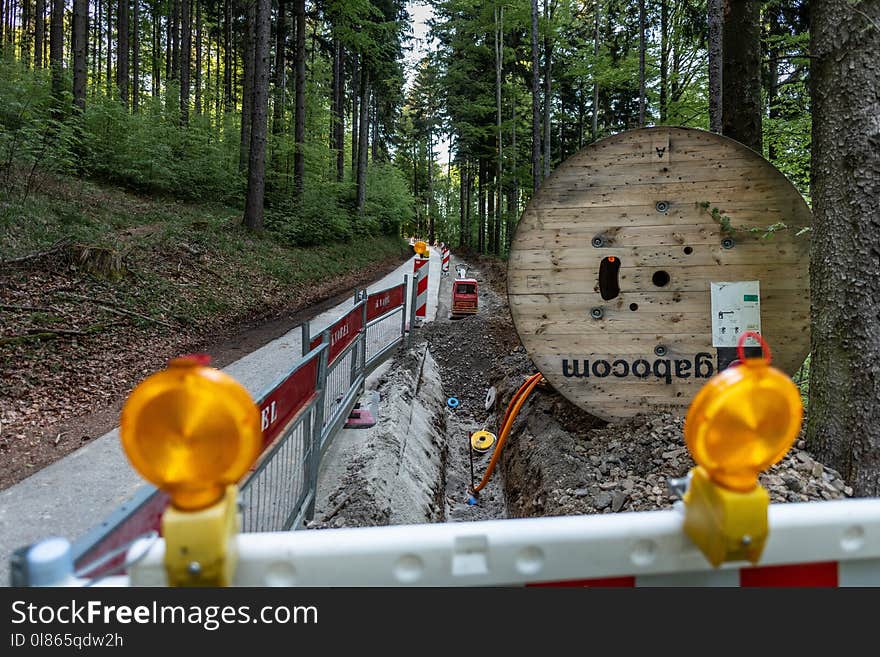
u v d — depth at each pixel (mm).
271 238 17391
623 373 4973
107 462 4625
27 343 6566
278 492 3076
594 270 4945
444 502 6117
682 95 16469
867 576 1190
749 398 956
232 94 34062
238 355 8180
